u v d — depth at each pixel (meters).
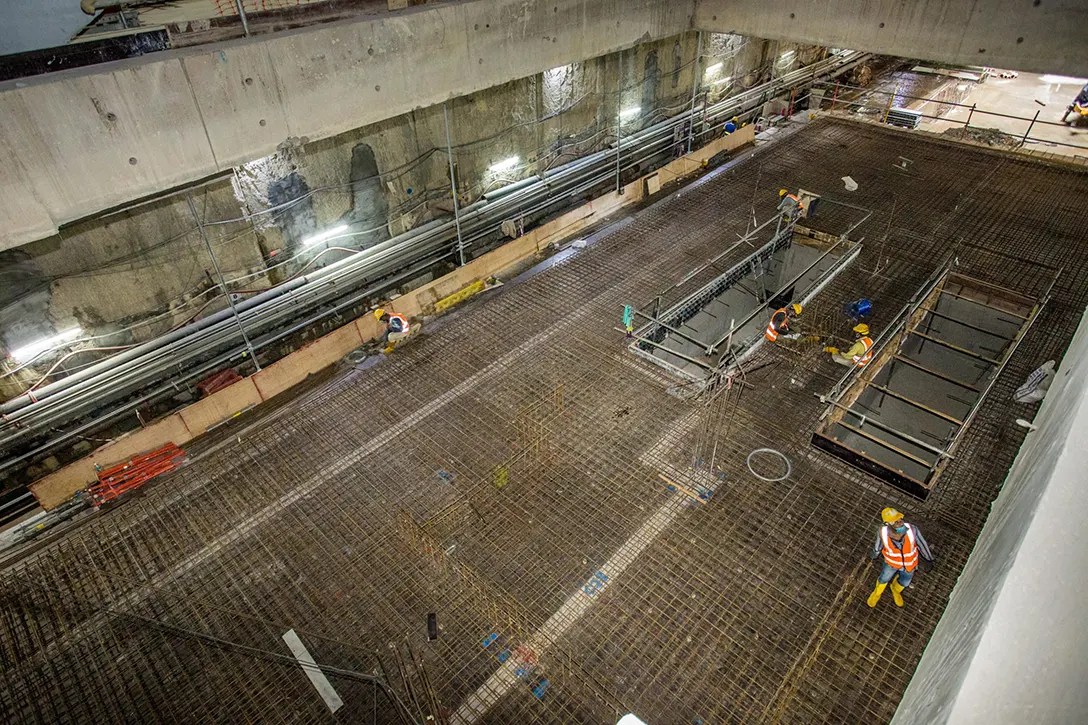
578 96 15.84
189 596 7.49
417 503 8.39
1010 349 10.15
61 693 6.71
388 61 9.89
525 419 9.55
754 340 10.66
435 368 10.62
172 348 10.66
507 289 12.46
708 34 18.22
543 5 11.60
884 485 8.35
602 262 13.14
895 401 12.05
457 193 14.31
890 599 7.10
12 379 9.69
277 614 7.25
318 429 9.59
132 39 8.32
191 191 10.30
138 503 8.66
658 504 8.24
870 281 12.15
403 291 13.94
